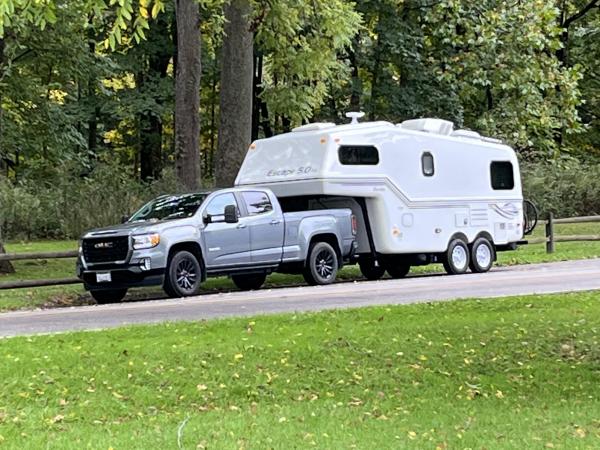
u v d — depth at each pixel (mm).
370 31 33469
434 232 19688
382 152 18812
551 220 24344
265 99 24547
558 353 9164
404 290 15422
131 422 6691
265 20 20062
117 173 28141
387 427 6500
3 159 34469
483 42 29562
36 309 14406
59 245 23672
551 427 6496
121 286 14820
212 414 6945
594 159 40531
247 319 10711
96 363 8211
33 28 25125
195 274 15391
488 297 13344
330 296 14562
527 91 30281
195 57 21969
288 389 7750
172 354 8539
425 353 8953
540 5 29906
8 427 6453
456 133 20891
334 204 19078
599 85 40125
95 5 9578
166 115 34875
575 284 15609
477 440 6094
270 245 16625
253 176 19031
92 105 34469
